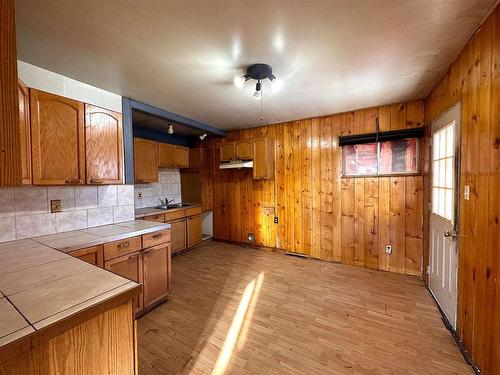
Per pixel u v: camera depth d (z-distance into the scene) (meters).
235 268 3.28
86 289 0.94
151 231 2.19
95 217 2.26
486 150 1.39
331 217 3.46
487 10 1.29
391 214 3.04
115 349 0.90
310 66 1.91
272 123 3.91
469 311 1.58
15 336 0.65
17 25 1.37
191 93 2.47
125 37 1.50
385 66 1.93
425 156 2.70
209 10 1.27
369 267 3.20
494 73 1.30
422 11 1.29
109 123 2.12
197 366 1.56
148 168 3.69
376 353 1.66
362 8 1.26
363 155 3.20
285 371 1.51
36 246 1.59
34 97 1.64
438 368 1.52
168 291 2.39
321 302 2.35
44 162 1.69
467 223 1.62
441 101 2.17
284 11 1.28
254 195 4.23
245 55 1.73
